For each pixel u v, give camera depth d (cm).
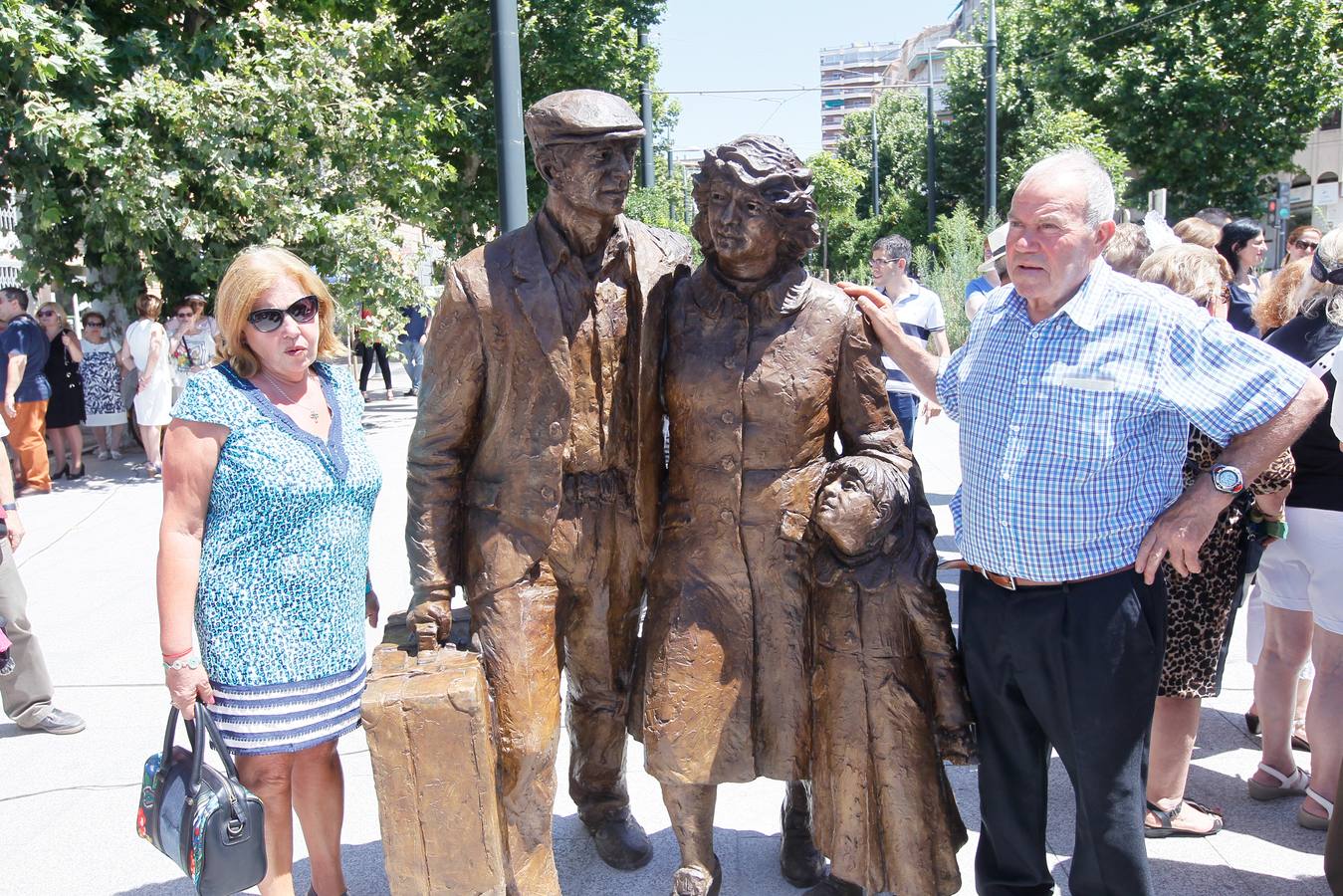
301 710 260
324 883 288
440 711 239
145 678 492
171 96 1015
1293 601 328
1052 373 237
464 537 277
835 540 257
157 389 1031
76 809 366
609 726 308
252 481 251
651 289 272
